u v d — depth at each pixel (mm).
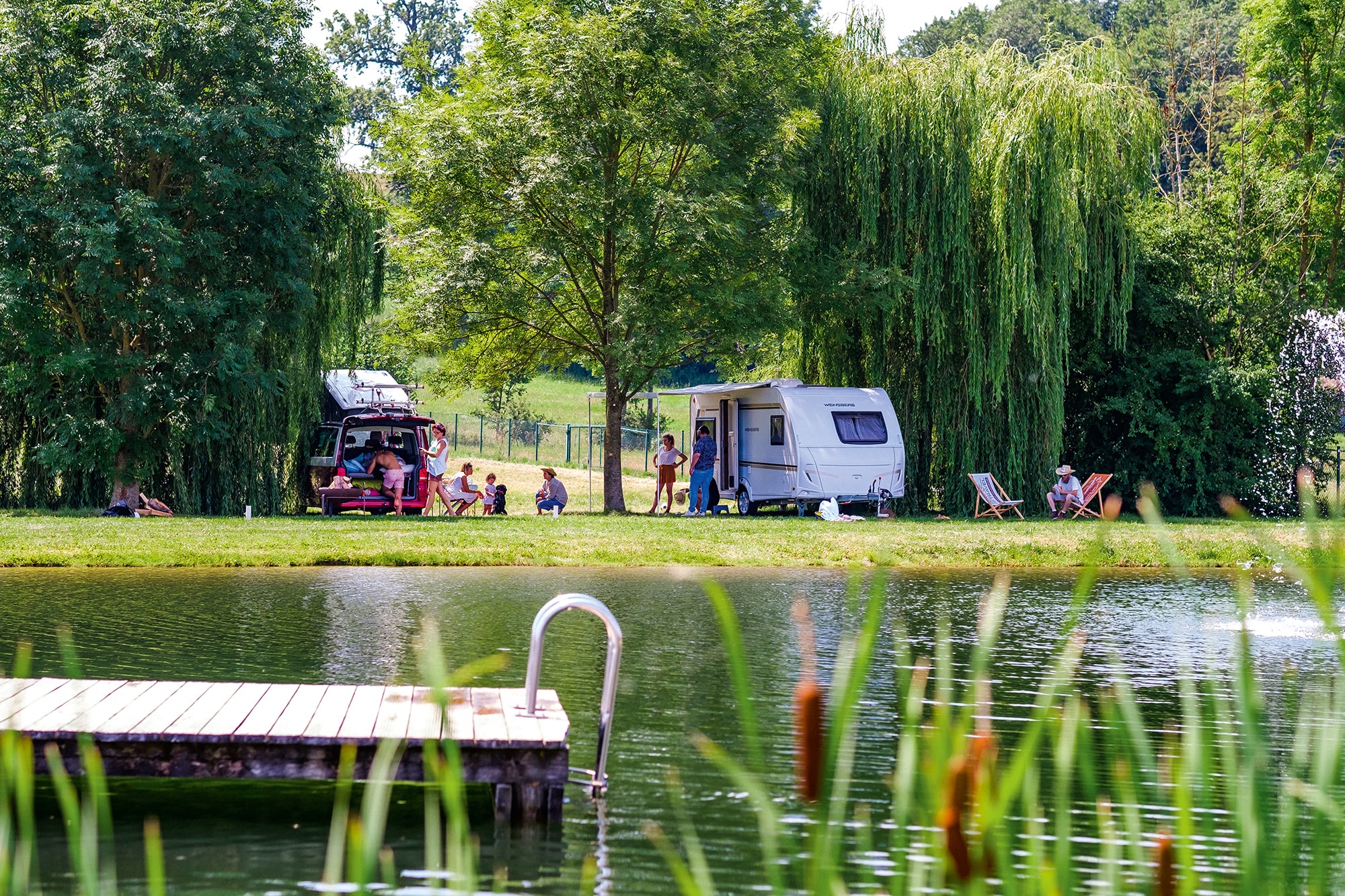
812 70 45219
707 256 42125
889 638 18359
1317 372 48406
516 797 9453
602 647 17062
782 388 43375
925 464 46625
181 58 39375
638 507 51219
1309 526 2812
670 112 41344
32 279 38469
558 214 43062
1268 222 54781
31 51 38656
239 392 40031
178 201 39719
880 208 45188
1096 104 44031
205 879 8023
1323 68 58625
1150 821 8914
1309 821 8227
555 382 115688
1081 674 15609
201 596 22172
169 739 9555
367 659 15664
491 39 45062
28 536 29250
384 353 51969
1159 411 48312
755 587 24703
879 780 10219
